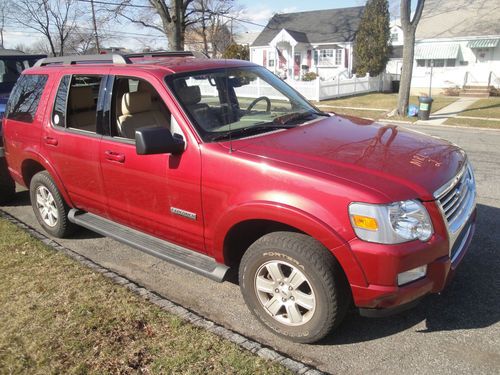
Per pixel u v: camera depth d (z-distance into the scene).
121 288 3.96
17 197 6.89
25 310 3.66
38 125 4.89
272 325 3.32
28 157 5.09
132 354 3.09
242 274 3.37
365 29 29.08
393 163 3.12
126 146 3.92
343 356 3.12
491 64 26.80
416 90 28.81
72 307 3.67
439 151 3.47
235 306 3.79
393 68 32.00
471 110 17.69
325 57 36.75
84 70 4.45
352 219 2.79
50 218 5.21
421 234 2.83
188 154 3.47
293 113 4.18
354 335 3.34
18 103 5.29
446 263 2.95
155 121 4.32
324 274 2.94
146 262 4.64
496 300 3.69
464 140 11.42
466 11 29.36
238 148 3.33
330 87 23.98
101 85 4.20
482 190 6.58
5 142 5.52
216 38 40.31
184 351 3.11
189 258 3.75
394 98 23.16
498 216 5.47
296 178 2.98
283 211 2.98
